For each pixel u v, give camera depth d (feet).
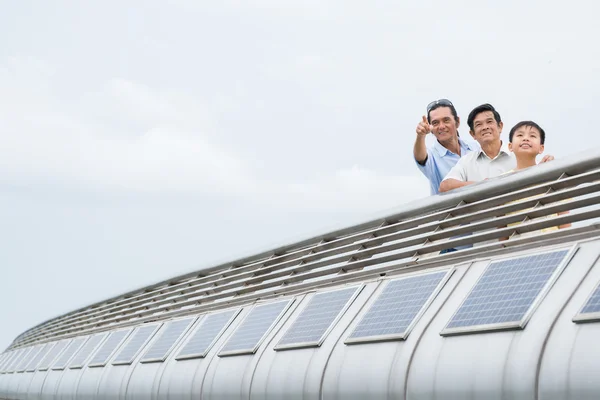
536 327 25.98
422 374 29.17
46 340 95.04
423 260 37.06
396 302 34.35
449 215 40.19
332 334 35.78
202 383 43.09
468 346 27.96
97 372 59.88
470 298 30.32
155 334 56.54
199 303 59.21
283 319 41.60
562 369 24.11
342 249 46.06
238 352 41.22
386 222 45.34
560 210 33.12
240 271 57.98
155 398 47.85
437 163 49.60
